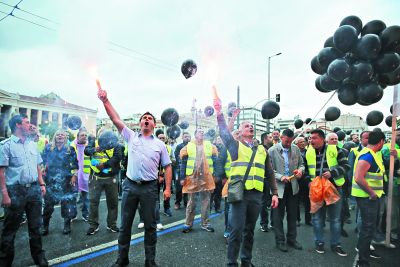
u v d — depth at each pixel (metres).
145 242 3.06
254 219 3.03
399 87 3.94
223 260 3.30
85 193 5.01
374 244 4.00
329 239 4.28
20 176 2.88
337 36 3.80
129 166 3.12
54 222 4.85
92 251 3.53
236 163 3.03
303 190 4.89
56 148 4.64
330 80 4.43
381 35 3.84
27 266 3.06
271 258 3.44
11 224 2.86
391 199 3.92
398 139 4.46
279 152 4.02
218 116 3.02
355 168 3.28
